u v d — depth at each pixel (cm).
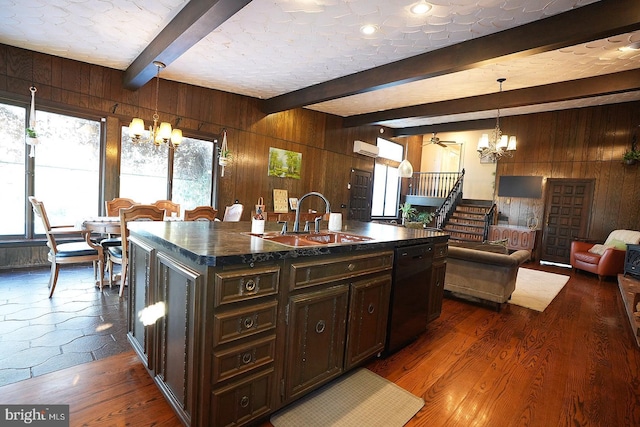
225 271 141
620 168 661
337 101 631
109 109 454
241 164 605
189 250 146
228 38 348
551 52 373
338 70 443
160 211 340
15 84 386
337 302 193
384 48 365
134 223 229
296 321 170
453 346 276
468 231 826
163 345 173
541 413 192
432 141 881
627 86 427
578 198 707
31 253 419
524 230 729
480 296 380
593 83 453
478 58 334
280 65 428
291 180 693
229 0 240
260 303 155
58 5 288
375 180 945
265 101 620
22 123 402
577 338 304
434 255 288
